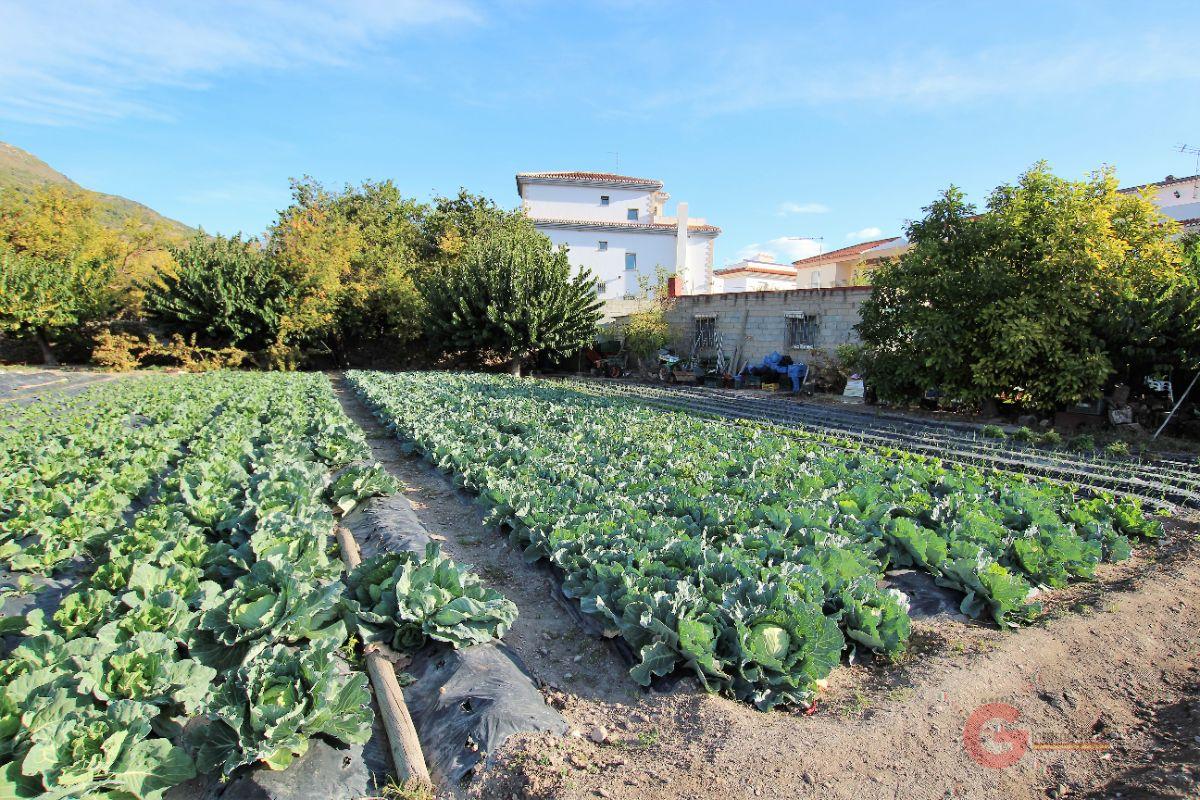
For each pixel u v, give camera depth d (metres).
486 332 24.31
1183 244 12.66
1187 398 11.98
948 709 3.57
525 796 2.92
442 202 34.72
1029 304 12.49
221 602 4.02
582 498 6.58
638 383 23.66
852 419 14.45
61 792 2.48
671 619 3.99
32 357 25.31
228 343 24.67
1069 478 8.84
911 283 14.07
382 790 3.11
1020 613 4.73
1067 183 12.86
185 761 2.81
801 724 3.41
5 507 5.86
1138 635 4.52
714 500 6.22
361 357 28.73
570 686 4.05
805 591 4.23
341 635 3.97
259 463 7.60
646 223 42.97
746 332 23.33
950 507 6.34
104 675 3.16
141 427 10.63
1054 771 3.20
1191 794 2.79
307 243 25.02
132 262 27.81
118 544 4.82
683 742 3.29
